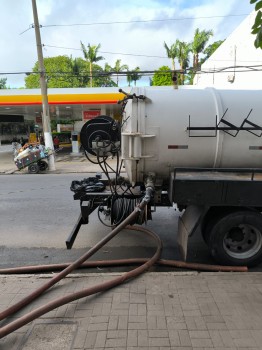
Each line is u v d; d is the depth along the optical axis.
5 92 19.47
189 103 4.27
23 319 2.85
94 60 39.00
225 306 3.14
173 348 2.58
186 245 4.17
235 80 16.03
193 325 2.85
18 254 4.96
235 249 4.20
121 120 5.16
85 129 5.13
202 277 3.74
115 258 4.71
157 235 5.36
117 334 2.75
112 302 3.23
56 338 2.71
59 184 10.99
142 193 4.83
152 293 3.40
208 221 4.19
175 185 3.90
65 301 3.14
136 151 4.28
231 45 16.45
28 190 9.97
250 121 4.20
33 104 19.67
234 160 4.37
